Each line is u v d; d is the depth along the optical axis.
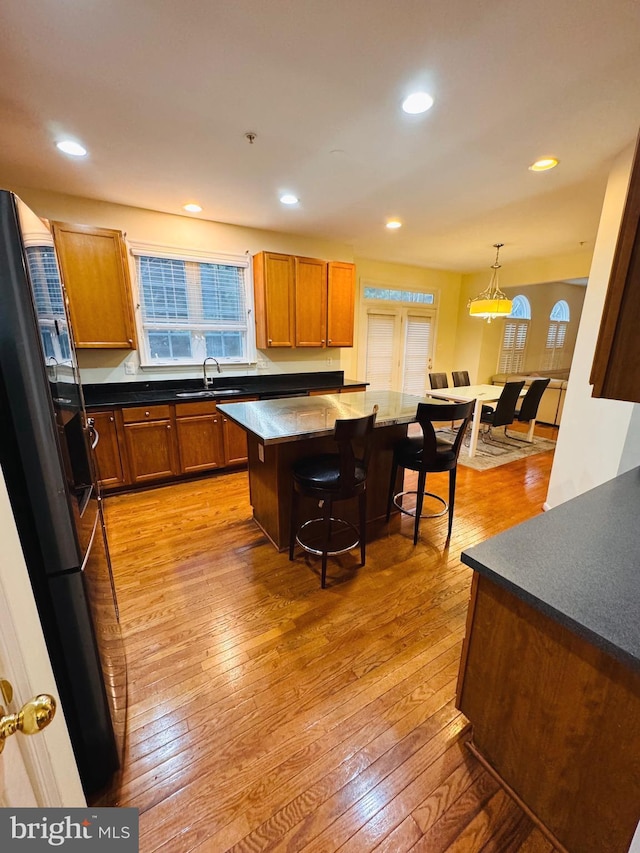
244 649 1.71
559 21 1.38
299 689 1.52
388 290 6.11
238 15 1.35
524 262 5.87
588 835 0.97
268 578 2.20
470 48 1.51
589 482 2.55
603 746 0.89
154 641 1.75
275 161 2.49
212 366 4.12
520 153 2.37
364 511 2.23
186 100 1.85
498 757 1.19
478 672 1.18
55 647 1.02
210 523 2.84
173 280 3.77
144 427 3.35
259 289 4.05
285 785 1.20
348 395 3.26
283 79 1.70
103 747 1.15
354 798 1.17
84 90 1.76
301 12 1.34
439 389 5.32
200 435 3.62
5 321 0.83
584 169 2.59
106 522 2.85
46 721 0.53
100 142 2.24
